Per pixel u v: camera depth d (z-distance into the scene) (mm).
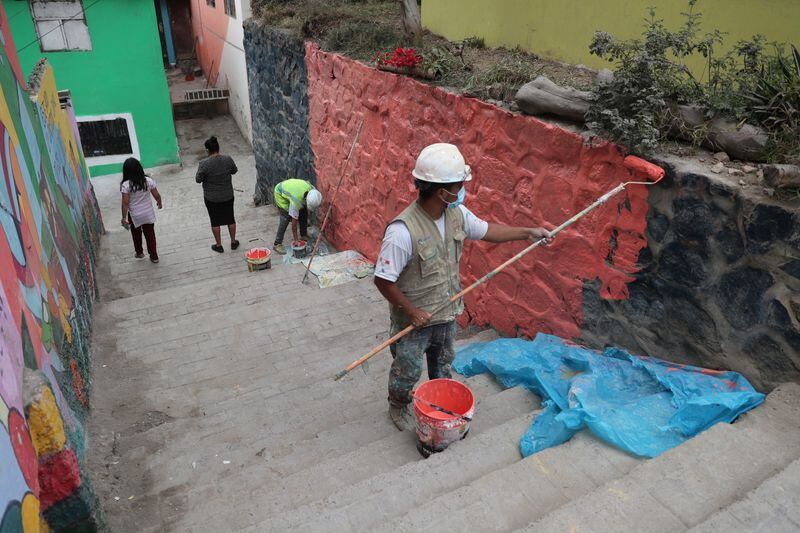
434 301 3057
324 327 5477
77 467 2486
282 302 5992
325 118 7852
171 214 12930
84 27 14102
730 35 3732
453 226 2979
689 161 2971
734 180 2748
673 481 2238
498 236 3166
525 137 3992
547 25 5312
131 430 3949
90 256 6820
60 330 3602
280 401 4137
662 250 3141
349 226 7805
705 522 1977
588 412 2787
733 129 2955
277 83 9617
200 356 4980
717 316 2932
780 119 2863
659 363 3260
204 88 21344
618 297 3535
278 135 10219
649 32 3359
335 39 7406
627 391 3154
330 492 2963
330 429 3627
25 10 13508
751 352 2805
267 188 11656
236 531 2568
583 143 3504
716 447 2377
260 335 5336
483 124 4426
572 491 2428
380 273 2869
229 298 6375
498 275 4676
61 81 14453
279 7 9742
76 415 3393
